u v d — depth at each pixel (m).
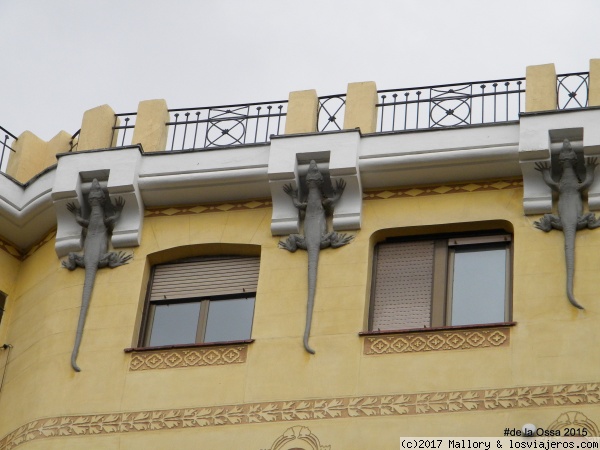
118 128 25.94
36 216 25.55
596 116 23.58
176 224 24.83
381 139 24.31
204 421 22.84
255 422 22.66
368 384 22.62
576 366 22.16
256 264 24.42
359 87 25.19
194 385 23.17
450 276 23.70
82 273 24.67
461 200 23.98
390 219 24.05
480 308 23.36
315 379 22.83
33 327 24.77
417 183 24.25
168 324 24.30
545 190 23.59
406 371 22.61
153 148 25.44
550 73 24.56
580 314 22.56
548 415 21.84
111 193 24.81
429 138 24.12
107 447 22.92
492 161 23.84
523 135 23.64
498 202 23.83
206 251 24.62
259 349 23.25
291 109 25.17
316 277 23.70
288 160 24.28
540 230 23.39
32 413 23.62
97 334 24.00
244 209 24.72
